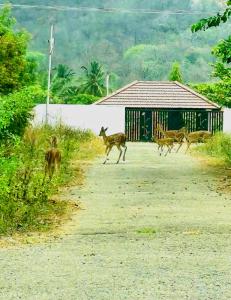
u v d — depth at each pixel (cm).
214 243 1476
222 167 3453
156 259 1317
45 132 4203
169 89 7325
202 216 1861
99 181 2759
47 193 2062
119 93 7262
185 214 1900
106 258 1330
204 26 2897
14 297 1053
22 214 1744
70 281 1149
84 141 5016
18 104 2611
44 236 1572
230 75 5444
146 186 2595
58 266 1264
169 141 4569
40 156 2995
